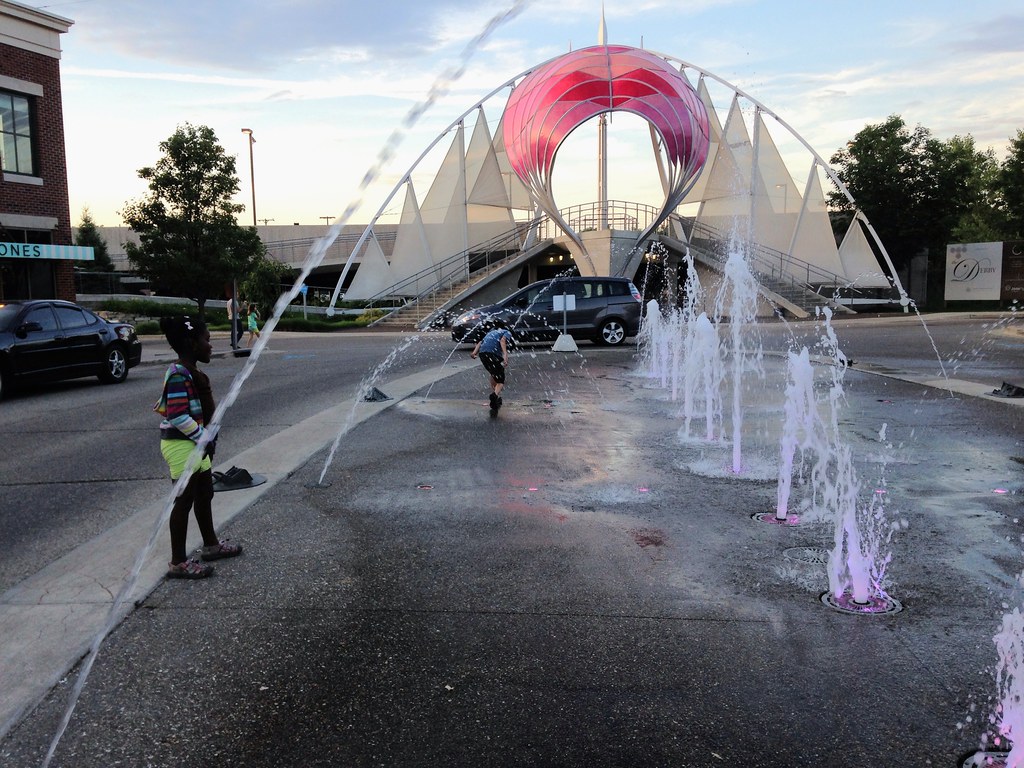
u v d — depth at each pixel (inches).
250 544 196.1
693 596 162.6
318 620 152.3
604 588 167.0
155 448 324.5
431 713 119.6
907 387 466.0
